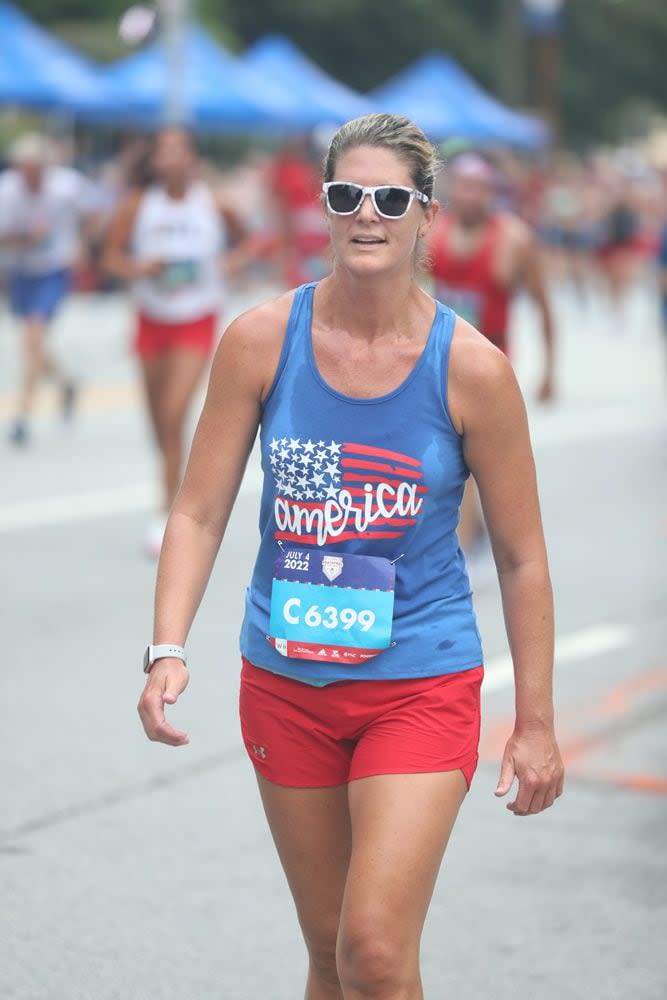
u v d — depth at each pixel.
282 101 74.00
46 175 38.69
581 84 174.88
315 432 9.48
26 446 38.97
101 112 69.44
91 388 49.84
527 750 9.71
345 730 9.66
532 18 105.69
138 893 14.06
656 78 179.38
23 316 39.09
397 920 9.00
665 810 16.33
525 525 9.72
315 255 63.78
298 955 13.00
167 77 57.12
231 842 15.26
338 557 9.53
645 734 18.72
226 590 25.70
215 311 27.33
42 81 64.38
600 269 89.50
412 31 154.25
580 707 19.73
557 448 40.81
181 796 16.44
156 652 9.58
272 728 9.77
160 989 12.36
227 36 136.50
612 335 72.00
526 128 93.00
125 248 27.14
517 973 12.71
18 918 13.50
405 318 9.52
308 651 9.55
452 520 9.71
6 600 24.47
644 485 35.88
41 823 15.59
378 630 9.48
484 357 9.45
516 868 14.78
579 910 13.88
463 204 24.41
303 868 9.93
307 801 9.80
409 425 9.44
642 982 12.59
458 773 9.50
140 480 34.84
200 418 9.84
